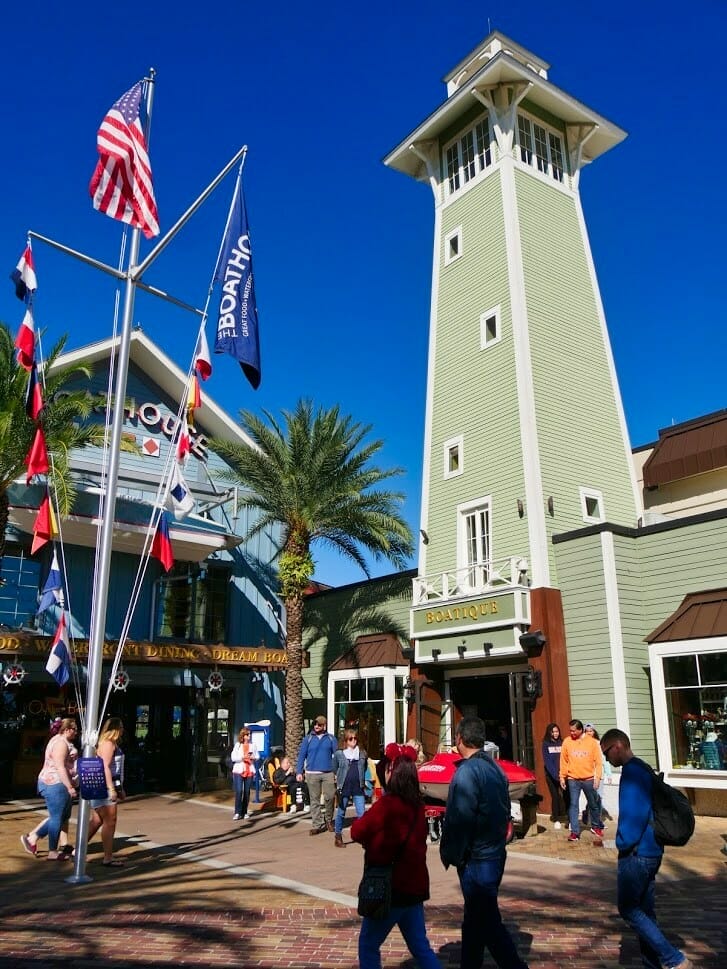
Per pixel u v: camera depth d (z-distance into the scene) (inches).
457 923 313.6
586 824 599.8
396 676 930.1
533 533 792.9
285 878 408.2
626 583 733.3
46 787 473.1
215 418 1114.7
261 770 843.4
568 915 324.2
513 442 847.7
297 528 968.3
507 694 913.5
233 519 1128.8
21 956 268.5
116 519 967.0
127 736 1070.4
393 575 1031.0
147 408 1079.0
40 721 944.3
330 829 599.8
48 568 968.9
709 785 609.0
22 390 765.9
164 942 284.8
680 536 721.0
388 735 901.8
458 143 1045.8
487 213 965.8
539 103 1013.8
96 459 1029.2
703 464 912.3
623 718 686.5
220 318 515.2
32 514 916.6
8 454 768.9
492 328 924.6
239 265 526.3
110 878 412.2
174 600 1058.7
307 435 967.0
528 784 544.1
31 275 510.9
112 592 1011.3
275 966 256.5
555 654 735.1
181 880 404.2
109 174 486.9
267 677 1122.7
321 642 1133.7
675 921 310.3
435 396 970.1
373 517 946.1
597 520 860.6
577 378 910.4
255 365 515.2
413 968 254.1
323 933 296.5
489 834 219.1
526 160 989.8
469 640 802.8
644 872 227.8
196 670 1035.9
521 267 906.7
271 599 1146.0
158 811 754.8
